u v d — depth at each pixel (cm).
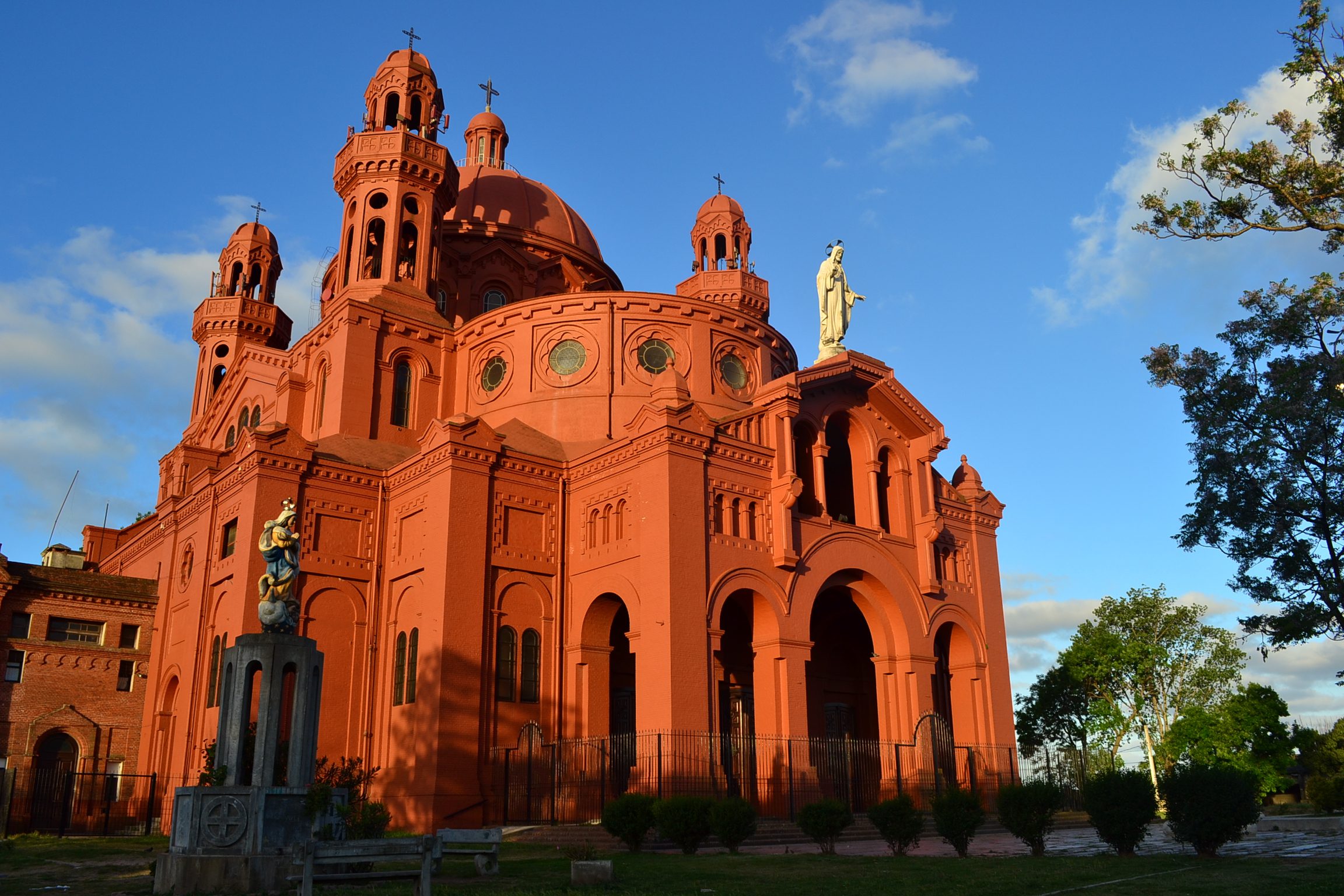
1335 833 2995
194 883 1628
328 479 3588
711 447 3294
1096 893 1536
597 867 1727
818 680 4062
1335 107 2225
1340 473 2680
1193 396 2872
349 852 1454
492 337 4172
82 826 3850
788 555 3328
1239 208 2319
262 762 1764
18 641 3900
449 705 3127
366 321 4088
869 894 1567
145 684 4159
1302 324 2666
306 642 1886
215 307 5628
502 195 5459
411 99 4684
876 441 3866
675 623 3030
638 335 4025
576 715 3338
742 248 5591
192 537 4028
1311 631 2784
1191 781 2139
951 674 4025
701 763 2950
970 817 2292
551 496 3556
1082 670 5569
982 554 4169
